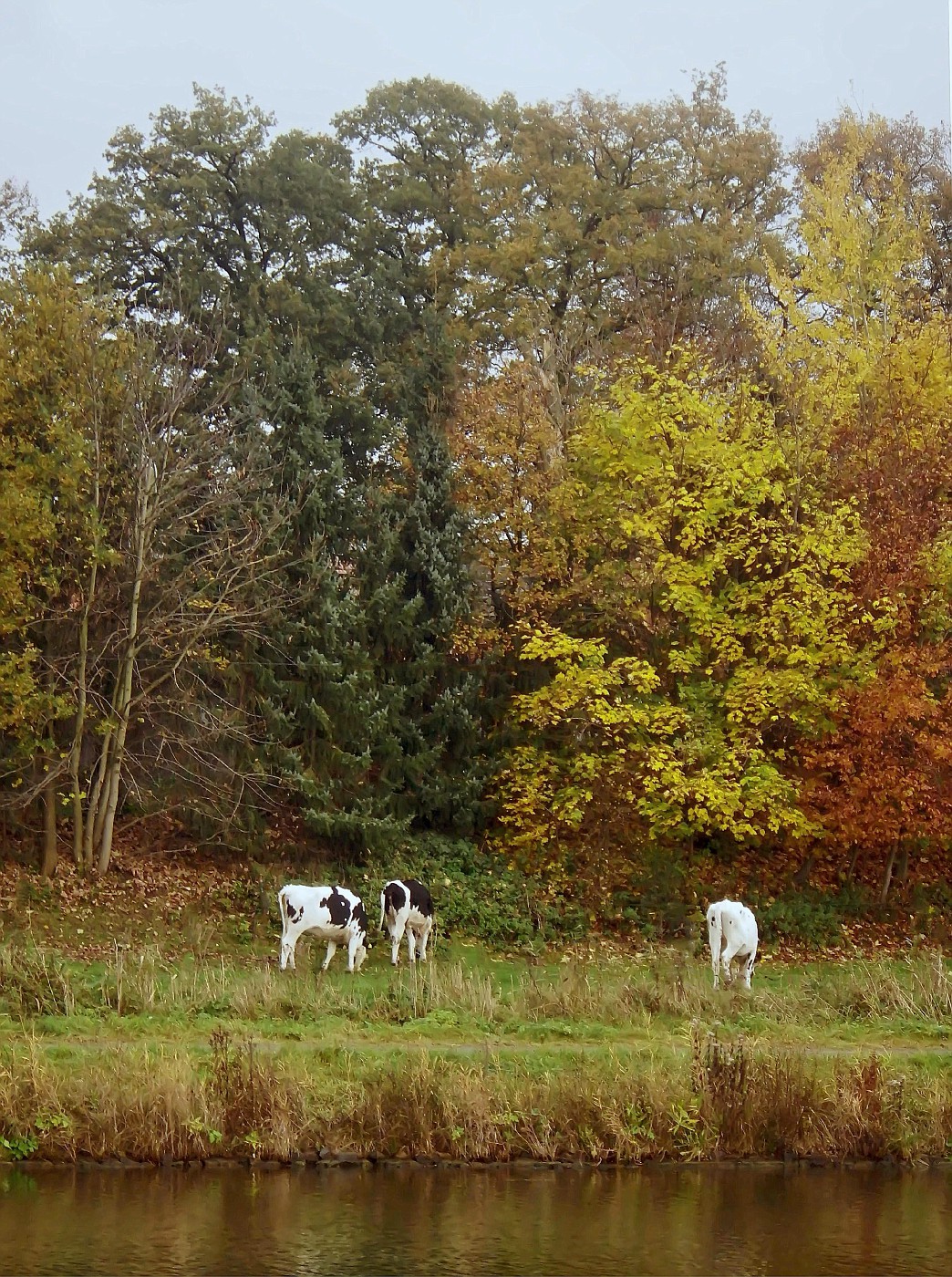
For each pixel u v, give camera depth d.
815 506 30.48
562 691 28.92
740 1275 11.73
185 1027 17.98
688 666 29.52
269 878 27.86
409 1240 12.34
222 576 29.27
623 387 31.09
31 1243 11.91
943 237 42.75
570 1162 14.92
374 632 31.27
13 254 29.86
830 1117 15.62
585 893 28.97
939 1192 14.38
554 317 39.84
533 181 41.91
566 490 31.59
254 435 29.89
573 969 22.05
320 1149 14.61
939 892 31.64
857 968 25.92
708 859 31.28
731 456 29.56
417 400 35.97
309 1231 12.45
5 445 26.75
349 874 28.53
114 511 28.34
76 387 27.44
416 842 29.89
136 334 31.08
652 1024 19.42
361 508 31.89
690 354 32.31
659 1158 15.14
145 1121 14.39
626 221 40.62
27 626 27.23
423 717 31.11
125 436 27.86
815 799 29.23
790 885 31.03
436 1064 15.84
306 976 22.03
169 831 29.98
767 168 43.53
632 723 28.92
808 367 32.38
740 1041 16.73
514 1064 16.55
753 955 22.75
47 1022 17.55
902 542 29.30
